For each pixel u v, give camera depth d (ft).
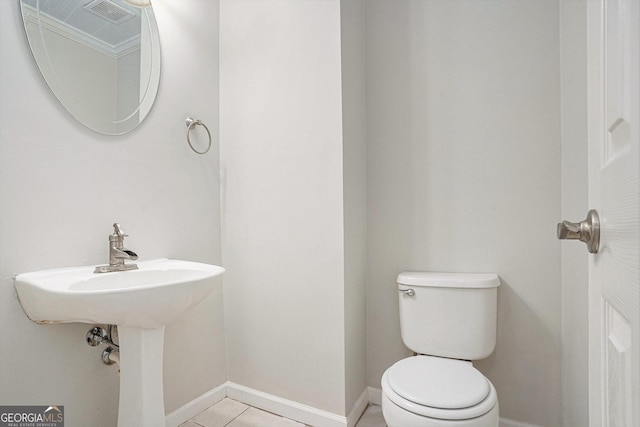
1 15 3.49
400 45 5.67
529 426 4.83
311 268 5.15
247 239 5.73
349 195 5.15
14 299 3.52
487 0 5.10
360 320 5.57
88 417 4.12
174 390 5.10
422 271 5.50
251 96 5.68
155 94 4.93
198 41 5.63
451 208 5.33
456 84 5.30
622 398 1.50
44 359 3.75
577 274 3.84
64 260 3.93
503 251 5.01
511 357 4.96
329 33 4.99
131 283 4.01
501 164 5.02
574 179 4.00
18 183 3.57
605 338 1.76
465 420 3.22
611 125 1.63
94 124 4.24
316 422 5.08
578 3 3.80
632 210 1.34
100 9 4.36
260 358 5.63
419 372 3.95
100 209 4.28
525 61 4.88
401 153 5.66
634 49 1.33
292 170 5.29
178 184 5.27
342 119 4.91
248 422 5.21
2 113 3.47
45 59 3.81
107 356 4.21
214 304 5.77
